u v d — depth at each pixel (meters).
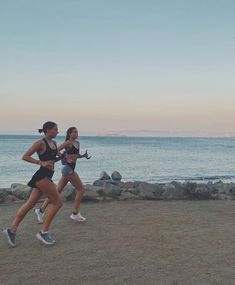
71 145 7.52
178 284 4.74
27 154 6.04
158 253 5.92
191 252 5.97
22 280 4.86
